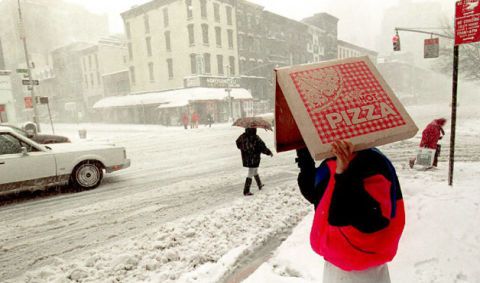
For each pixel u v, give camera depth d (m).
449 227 3.88
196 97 36.72
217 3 40.91
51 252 4.44
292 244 3.98
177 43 41.06
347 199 1.32
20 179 7.02
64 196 7.34
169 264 3.80
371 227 1.33
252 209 5.57
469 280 2.90
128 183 8.52
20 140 7.20
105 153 8.14
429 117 27.48
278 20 50.41
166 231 4.82
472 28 5.21
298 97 1.38
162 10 42.16
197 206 6.17
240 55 44.34
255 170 6.69
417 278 2.95
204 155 13.08
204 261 3.87
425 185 5.95
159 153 14.22
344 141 1.28
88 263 3.92
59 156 7.48
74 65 60.94
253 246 4.18
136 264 3.85
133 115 47.62
